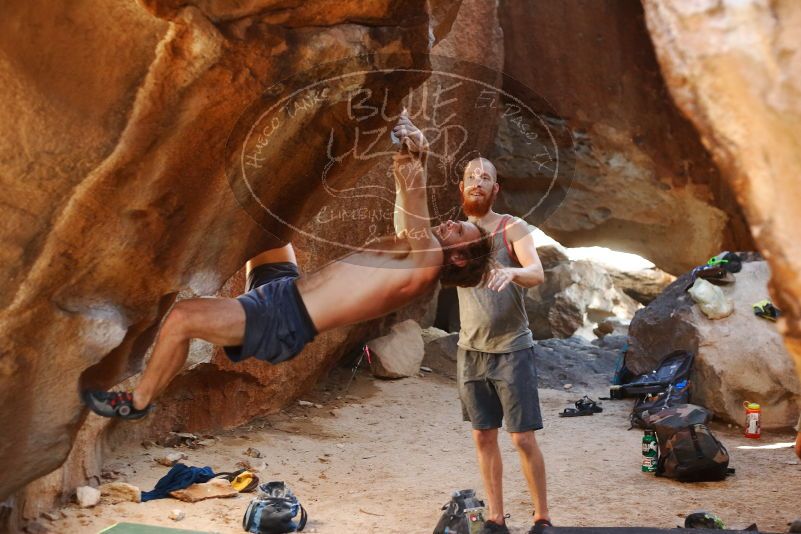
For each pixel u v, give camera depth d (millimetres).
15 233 2594
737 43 1490
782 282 1519
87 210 2641
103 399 3057
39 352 2877
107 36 2369
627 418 7465
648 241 10516
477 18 8664
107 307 2953
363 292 3088
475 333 4098
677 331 7734
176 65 2445
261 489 4613
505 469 5801
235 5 2434
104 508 4594
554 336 12938
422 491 5332
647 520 4633
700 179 9805
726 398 7137
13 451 3182
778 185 1490
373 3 2637
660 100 9750
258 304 3076
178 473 5066
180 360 3059
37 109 2406
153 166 2631
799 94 1438
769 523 4535
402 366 8812
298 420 7094
